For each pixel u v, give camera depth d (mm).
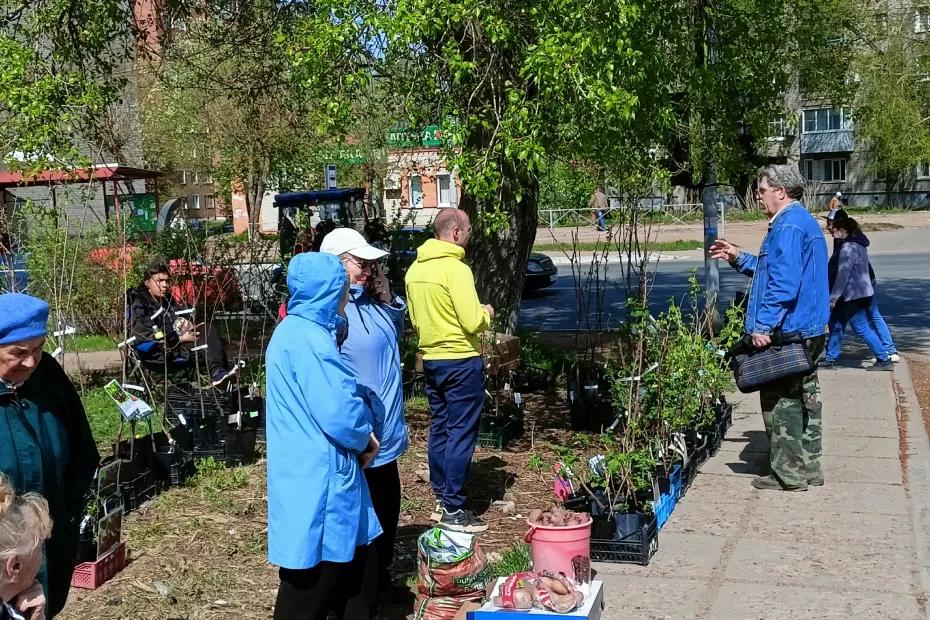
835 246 10492
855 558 4852
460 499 5480
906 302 16547
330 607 3650
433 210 25891
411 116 7773
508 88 6875
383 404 4402
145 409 6199
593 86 6258
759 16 9109
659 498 5414
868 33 15797
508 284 9695
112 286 11633
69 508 3320
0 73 8016
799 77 11211
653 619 4238
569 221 25656
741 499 5895
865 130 28141
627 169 7418
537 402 9289
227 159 22844
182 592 4758
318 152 20609
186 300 8586
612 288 20234
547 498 6207
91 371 11469
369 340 4367
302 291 3496
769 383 5812
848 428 7637
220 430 7363
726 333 6875
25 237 8664
